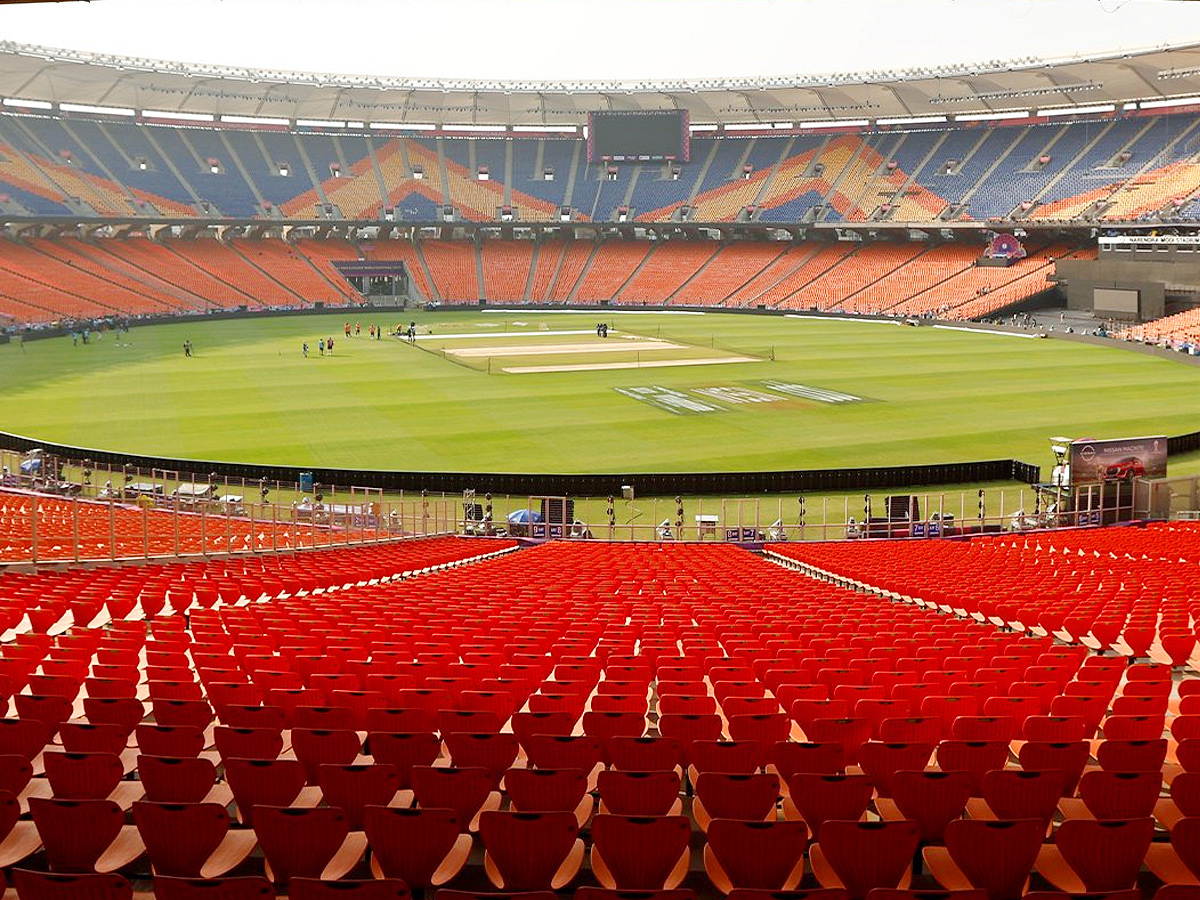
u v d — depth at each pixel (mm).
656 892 6418
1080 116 124062
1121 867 7559
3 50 104000
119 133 127438
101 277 110562
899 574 25016
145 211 117688
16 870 6477
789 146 140375
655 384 68688
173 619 16719
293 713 10398
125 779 10180
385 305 126812
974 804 9281
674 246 137750
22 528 28062
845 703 11078
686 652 14805
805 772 9500
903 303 112562
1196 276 89312
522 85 133125
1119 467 39219
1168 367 74500
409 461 47625
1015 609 18859
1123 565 26344
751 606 19719
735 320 114500
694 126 145125
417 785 8609
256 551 30125
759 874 7562
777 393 64938
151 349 86312
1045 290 104625
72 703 10758
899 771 8750
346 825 7684
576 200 137000
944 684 11945
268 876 8234
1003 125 129125
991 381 68875
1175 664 15742
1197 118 115000
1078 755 9500
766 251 133375
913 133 134875
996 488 44406
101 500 39125
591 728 10703
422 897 8000
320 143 138625
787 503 42906
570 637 15695
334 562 27906
